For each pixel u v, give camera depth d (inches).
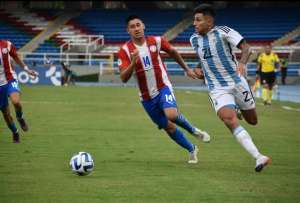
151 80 932.0
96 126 1488.7
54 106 2081.7
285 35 4274.1
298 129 1451.8
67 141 1209.4
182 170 884.0
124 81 903.7
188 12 4650.6
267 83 2257.6
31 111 1884.8
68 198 699.4
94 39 4392.2
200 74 902.4
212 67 860.6
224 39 851.4
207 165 930.1
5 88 1130.7
